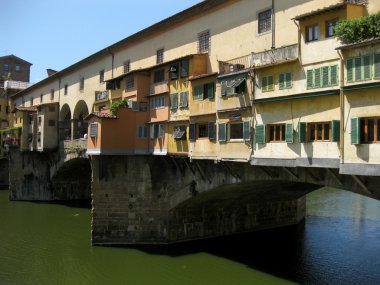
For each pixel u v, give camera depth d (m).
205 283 22.88
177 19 29.08
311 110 17.97
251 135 20.92
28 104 63.69
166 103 27.92
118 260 26.55
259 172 22.16
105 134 28.58
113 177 29.27
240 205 32.84
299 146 18.45
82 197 54.81
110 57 38.88
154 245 29.22
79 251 28.47
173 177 28.52
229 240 31.77
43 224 38.16
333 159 16.98
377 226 35.69
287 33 21.34
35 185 53.19
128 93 31.11
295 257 27.31
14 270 24.94
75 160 44.38
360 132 15.79
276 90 19.62
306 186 27.98
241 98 21.55
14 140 55.22
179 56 29.17
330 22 17.42
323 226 35.97
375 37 15.52
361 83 15.66
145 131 29.59
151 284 22.83
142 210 29.12
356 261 26.17
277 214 35.72
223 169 24.55
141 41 33.91
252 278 23.64
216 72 23.30
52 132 49.53
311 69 17.92
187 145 25.73
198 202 29.06
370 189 17.06
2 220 40.00
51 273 24.45
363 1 17.69
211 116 23.86
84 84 44.31
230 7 25.08
